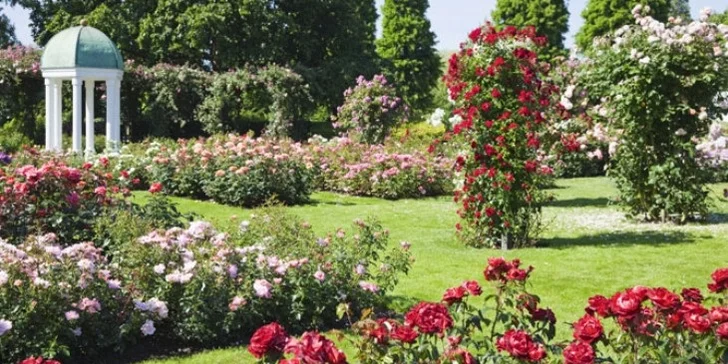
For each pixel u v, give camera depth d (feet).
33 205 22.36
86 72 64.23
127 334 16.31
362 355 9.99
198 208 41.91
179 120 88.79
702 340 10.07
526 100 27.91
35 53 79.30
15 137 80.59
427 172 52.11
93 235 22.40
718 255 27.04
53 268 15.98
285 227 20.74
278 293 17.88
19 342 14.96
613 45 34.42
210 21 93.30
